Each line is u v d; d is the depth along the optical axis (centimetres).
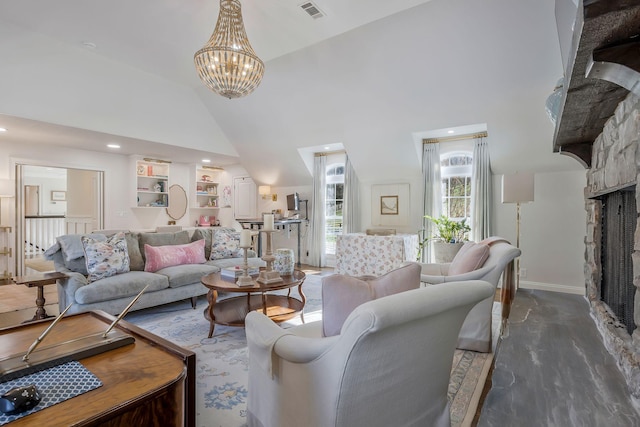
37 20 333
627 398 174
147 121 513
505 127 424
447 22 326
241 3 289
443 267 344
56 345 125
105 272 338
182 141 570
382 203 602
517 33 318
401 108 450
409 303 104
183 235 456
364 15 306
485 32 326
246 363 243
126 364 116
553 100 267
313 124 536
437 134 509
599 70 133
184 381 111
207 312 305
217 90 304
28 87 386
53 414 87
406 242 511
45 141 520
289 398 135
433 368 133
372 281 149
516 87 371
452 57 360
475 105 410
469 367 228
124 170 643
